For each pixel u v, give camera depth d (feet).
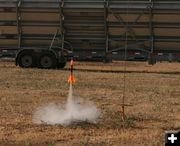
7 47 127.75
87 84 84.12
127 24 121.29
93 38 124.26
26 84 82.53
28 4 123.65
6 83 83.46
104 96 68.95
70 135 42.39
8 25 126.31
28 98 65.62
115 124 47.55
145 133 43.62
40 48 123.13
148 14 119.65
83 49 125.49
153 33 121.19
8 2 124.26
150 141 40.42
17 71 109.29
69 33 124.88
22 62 123.44
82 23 123.34
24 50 123.24
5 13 125.49
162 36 121.19
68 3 122.11
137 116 52.37
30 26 125.70
